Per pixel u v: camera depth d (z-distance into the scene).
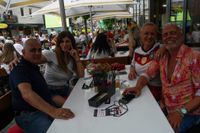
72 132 1.31
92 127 1.35
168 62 1.94
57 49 2.68
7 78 2.60
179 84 1.83
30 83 1.84
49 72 2.66
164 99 2.06
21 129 1.95
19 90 1.81
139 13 11.73
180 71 1.81
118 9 6.30
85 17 8.38
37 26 20.88
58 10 3.85
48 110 1.58
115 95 1.92
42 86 2.02
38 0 2.98
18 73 1.81
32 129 1.86
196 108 1.72
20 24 18.39
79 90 2.14
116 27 19.42
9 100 2.04
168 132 1.23
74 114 1.56
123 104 1.69
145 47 2.55
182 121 1.79
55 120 1.48
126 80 2.41
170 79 1.89
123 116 1.48
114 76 2.03
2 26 10.89
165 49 1.96
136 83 2.19
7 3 2.69
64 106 1.72
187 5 4.14
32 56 1.94
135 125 1.34
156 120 1.38
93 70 2.06
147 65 2.47
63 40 2.66
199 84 1.76
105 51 3.92
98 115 1.52
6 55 4.42
